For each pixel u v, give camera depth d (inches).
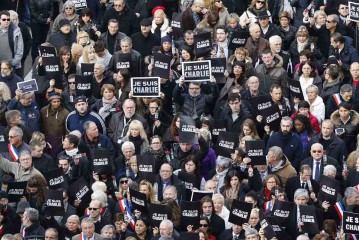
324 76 2320.4
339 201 2079.2
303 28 2378.2
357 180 2117.4
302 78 2306.8
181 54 2340.1
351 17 2394.2
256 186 2108.8
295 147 2170.3
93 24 2448.3
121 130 2230.6
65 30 2411.4
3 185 2103.8
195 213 2041.1
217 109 2257.6
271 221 2050.9
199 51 2320.4
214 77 2269.9
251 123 2165.4
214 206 2058.3
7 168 2118.6
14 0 2529.5
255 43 2357.3
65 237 2057.1
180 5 2532.0
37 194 2090.3
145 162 2107.5
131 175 2137.1
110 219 2070.6
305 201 2050.9
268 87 2301.9
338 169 2140.7
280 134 2174.0
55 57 2297.0
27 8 2541.8
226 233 2055.9
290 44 2406.5
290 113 2251.5
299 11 2503.7
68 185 2127.2
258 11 2413.9
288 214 2048.5
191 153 2159.2
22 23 2423.7
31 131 2249.0
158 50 2365.9
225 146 2149.4
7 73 2314.2
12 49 2400.3
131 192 2055.9
